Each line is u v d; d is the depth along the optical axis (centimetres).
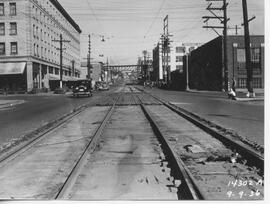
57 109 3058
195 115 2156
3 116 2553
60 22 9794
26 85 7175
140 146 1212
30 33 7119
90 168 914
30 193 728
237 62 6359
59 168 934
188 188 675
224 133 1419
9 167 963
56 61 9212
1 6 7094
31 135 1521
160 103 3516
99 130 1567
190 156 1032
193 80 8619
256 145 1109
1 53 7138
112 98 4747
